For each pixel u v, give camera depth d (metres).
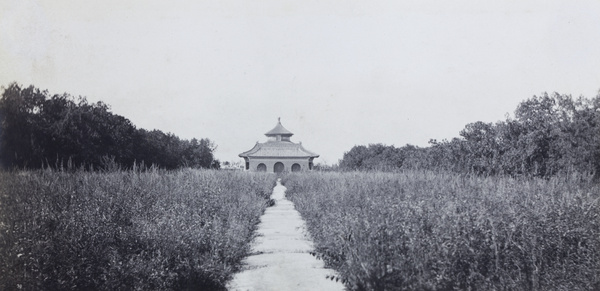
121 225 9.21
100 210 9.52
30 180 10.60
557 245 8.27
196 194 13.62
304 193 23.17
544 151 19.61
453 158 21.84
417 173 17.72
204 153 56.16
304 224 16.80
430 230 8.39
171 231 8.99
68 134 24.03
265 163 74.00
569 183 11.72
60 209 9.19
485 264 8.05
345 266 9.10
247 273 9.95
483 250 8.02
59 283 7.45
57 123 23.50
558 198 9.54
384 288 7.76
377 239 8.33
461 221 8.17
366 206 10.58
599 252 8.07
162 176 16.05
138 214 10.05
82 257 7.88
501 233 8.24
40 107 22.47
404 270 7.77
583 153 16.78
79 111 25.52
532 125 20.03
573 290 7.79
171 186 14.16
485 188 11.25
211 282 8.75
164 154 37.53
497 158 20.22
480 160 20.64
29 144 20.67
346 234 9.25
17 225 7.94
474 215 8.53
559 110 19.09
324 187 19.22
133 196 11.52
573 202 9.05
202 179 16.86
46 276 7.36
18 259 7.18
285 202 28.88
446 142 25.03
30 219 8.11
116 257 7.99
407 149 46.50
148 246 8.52
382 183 14.32
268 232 15.74
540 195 9.75
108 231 8.62
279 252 12.20
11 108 19.11
